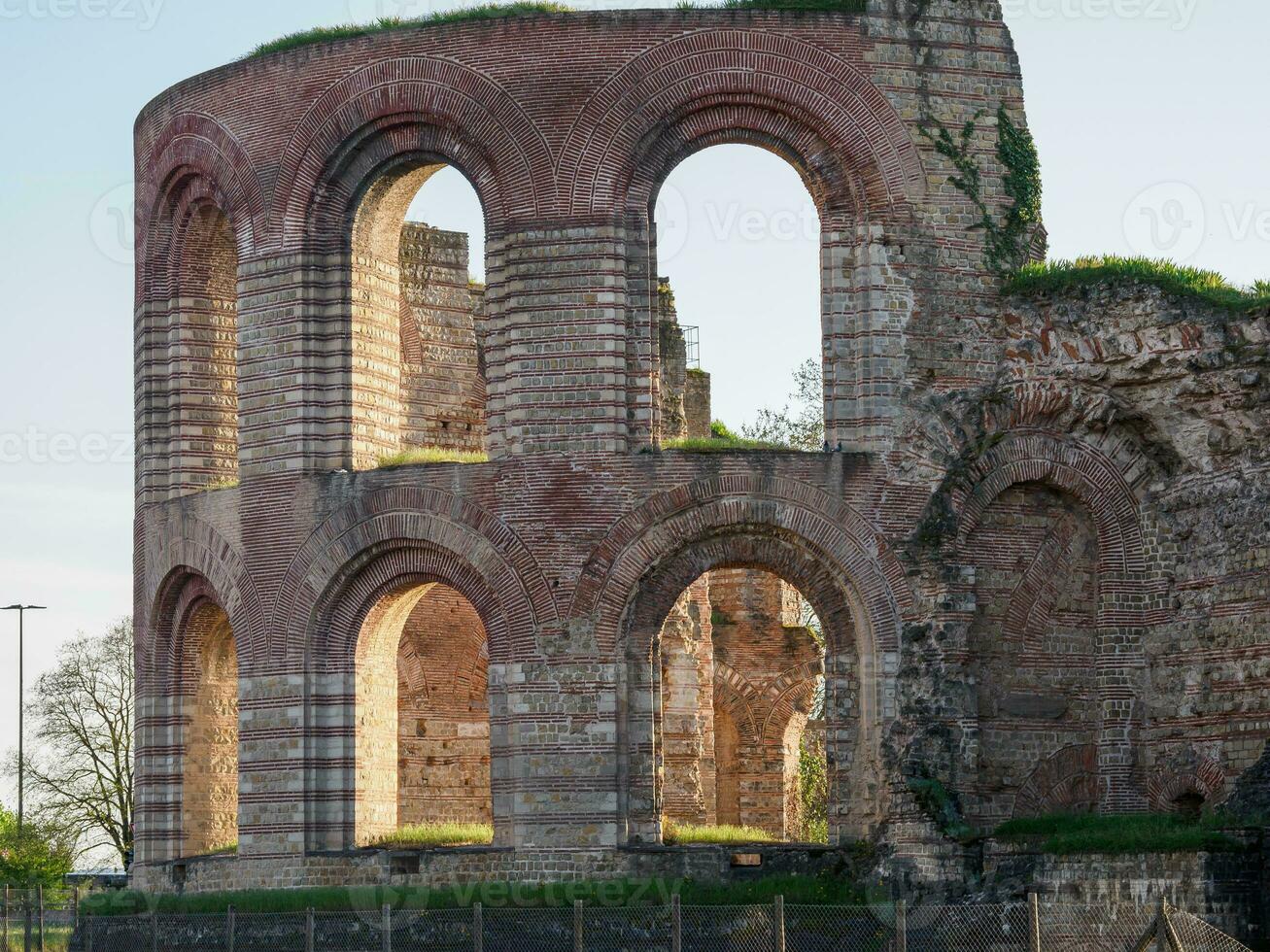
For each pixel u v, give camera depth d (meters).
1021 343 55.88
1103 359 54.62
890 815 52.88
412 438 66.56
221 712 61.53
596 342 55.12
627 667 54.59
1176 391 53.62
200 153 59.69
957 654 54.25
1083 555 55.91
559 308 55.31
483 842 57.53
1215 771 52.59
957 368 55.84
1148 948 43.62
